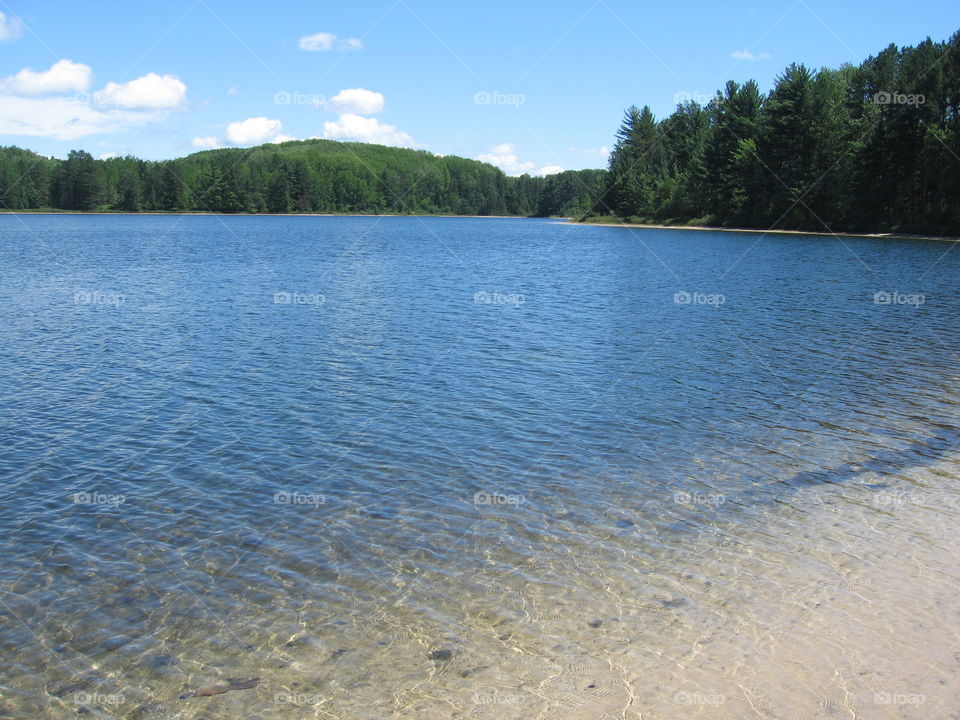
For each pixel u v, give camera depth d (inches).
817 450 546.3
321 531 414.6
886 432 588.4
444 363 828.0
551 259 2372.0
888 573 358.6
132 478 493.4
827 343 946.1
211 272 1865.2
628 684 277.0
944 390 718.5
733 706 263.9
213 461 524.1
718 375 778.2
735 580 353.7
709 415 636.7
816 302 1318.9
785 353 886.4
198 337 971.3
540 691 274.1
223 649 305.7
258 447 553.3
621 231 4562.0
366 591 349.4
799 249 2662.4
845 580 351.9
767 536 402.6
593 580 356.5
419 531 413.7
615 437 578.6
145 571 371.2
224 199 6786.4
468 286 1589.6
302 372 781.9
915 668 284.7
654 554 382.9
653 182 5260.8
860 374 781.3
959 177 2989.7
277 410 646.5
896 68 3491.6
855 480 486.0
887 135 3154.5
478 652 299.3
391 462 522.9
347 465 517.0
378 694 275.0
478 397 689.6
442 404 666.8
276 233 4069.9
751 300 1348.4
